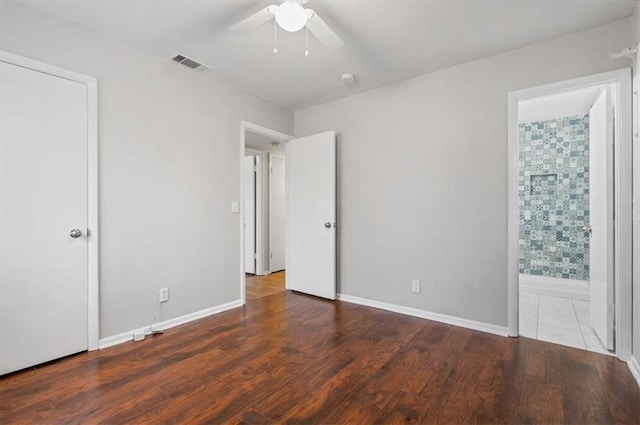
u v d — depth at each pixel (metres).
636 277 1.99
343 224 3.63
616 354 2.19
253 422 1.54
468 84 2.77
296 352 2.28
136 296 2.54
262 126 3.65
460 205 2.82
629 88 2.11
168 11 2.08
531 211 4.33
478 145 2.72
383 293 3.30
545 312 3.24
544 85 2.42
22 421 1.53
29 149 2.01
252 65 2.84
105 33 2.34
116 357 2.19
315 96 3.58
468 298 2.78
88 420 1.54
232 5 2.02
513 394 1.76
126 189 2.48
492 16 2.11
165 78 2.73
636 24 1.97
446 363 2.11
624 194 2.11
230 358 2.18
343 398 1.73
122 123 2.45
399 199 3.18
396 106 3.20
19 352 1.97
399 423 1.53
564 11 2.05
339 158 3.66
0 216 1.91
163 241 2.72
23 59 1.99
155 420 1.55
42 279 2.06
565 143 4.09
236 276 3.35
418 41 2.42
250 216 5.17
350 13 2.07
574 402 1.69
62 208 2.15
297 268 3.98
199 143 3.00
